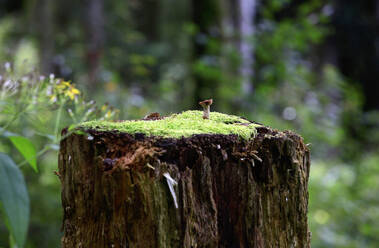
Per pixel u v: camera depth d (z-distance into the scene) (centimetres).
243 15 750
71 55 1034
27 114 185
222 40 737
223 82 697
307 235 195
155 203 160
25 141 169
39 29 1055
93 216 171
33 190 500
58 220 493
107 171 166
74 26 1094
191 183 166
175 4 1579
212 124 193
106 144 173
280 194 187
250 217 180
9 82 174
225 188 179
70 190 178
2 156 135
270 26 727
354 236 604
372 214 652
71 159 177
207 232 170
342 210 651
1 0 1393
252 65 723
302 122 723
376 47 1330
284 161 187
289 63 722
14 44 1233
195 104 735
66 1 1062
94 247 171
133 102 650
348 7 1280
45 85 189
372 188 741
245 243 180
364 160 835
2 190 129
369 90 1391
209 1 741
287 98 743
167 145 168
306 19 741
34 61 1061
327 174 764
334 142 737
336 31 1295
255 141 186
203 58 712
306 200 196
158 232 160
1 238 418
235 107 688
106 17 1268
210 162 175
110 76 730
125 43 1321
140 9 1586
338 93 873
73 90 191
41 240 455
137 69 851
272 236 186
